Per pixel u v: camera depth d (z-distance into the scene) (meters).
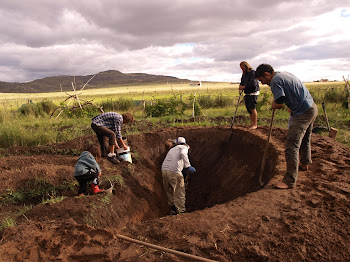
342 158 5.20
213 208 3.62
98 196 4.54
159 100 15.37
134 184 5.94
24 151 7.27
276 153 5.60
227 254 2.70
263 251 2.69
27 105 17.20
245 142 7.30
